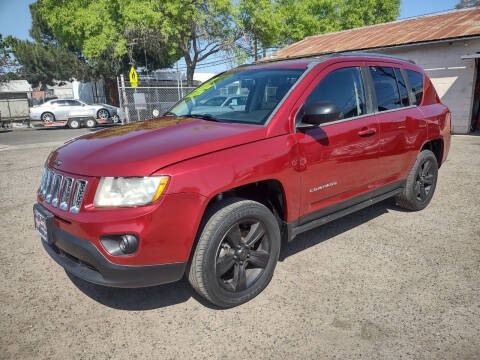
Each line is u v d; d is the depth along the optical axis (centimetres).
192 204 229
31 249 371
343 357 215
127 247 220
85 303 277
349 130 322
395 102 388
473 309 258
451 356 214
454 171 663
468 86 1159
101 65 2916
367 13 3244
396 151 380
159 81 3033
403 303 267
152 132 281
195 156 237
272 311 262
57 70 3597
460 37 1105
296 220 297
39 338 237
